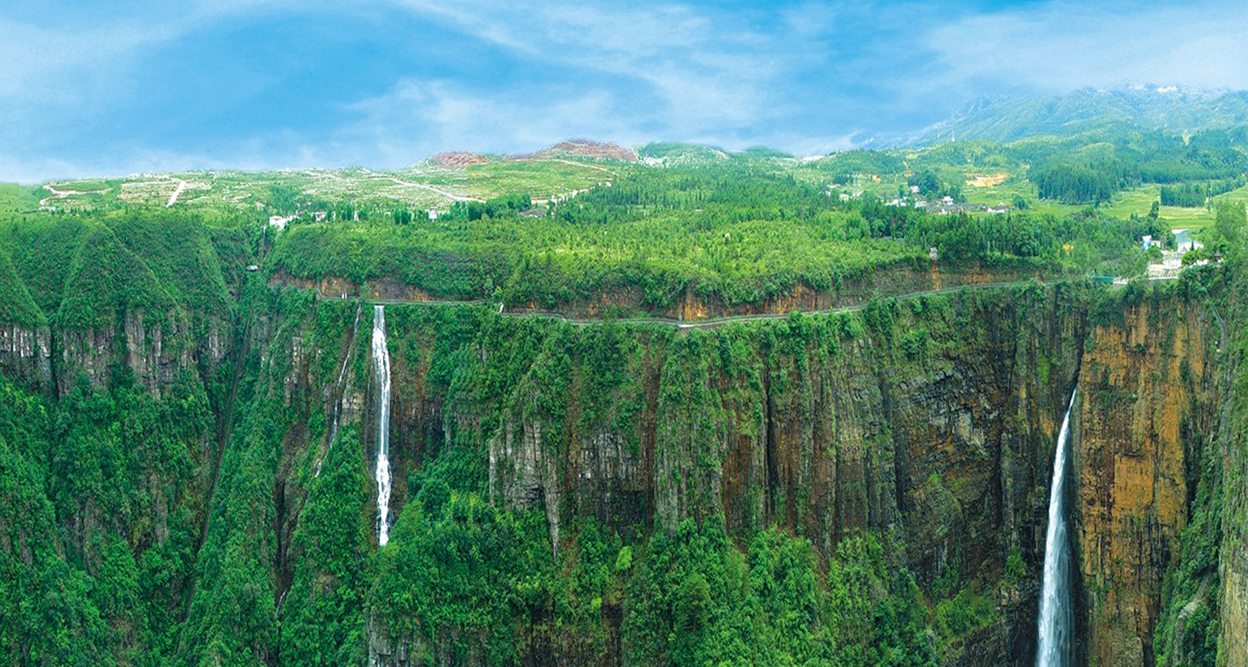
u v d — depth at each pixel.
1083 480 161.75
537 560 153.88
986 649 163.38
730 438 149.75
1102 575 159.12
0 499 160.50
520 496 156.62
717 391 150.50
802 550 151.75
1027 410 169.62
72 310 182.50
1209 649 136.00
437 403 178.12
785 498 154.00
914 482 162.50
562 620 150.50
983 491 169.62
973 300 172.12
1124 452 157.50
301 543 174.38
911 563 160.62
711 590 142.25
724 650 138.75
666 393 149.25
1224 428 139.25
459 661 153.88
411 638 155.12
